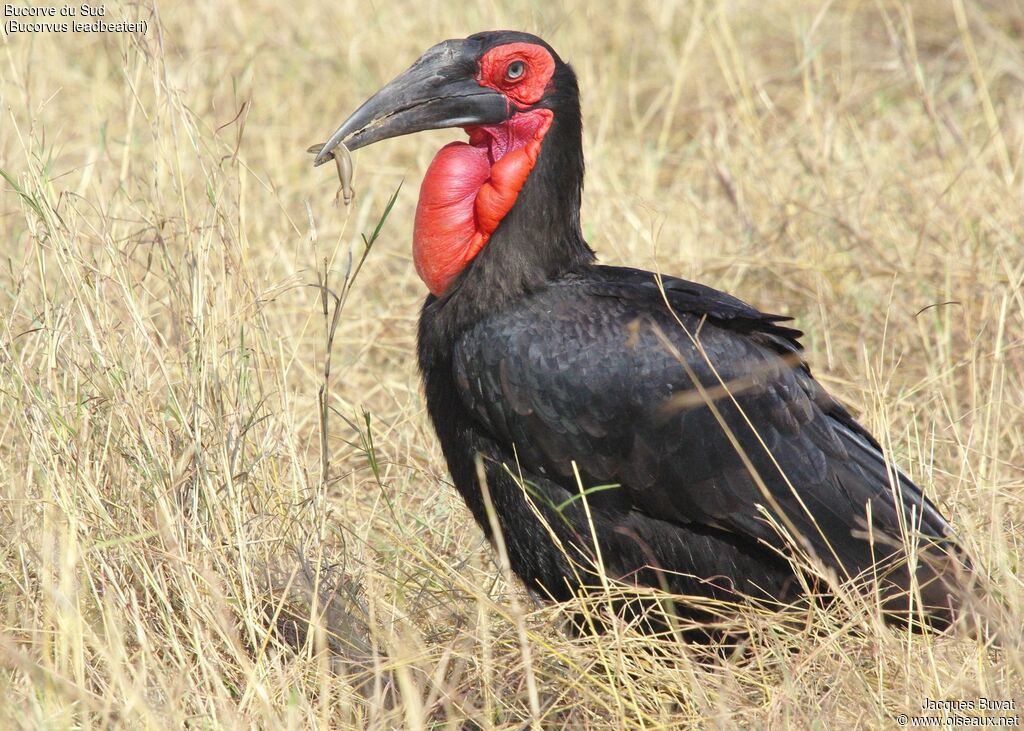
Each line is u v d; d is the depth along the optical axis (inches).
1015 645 358.9
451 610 425.7
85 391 436.1
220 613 374.9
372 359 619.2
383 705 373.4
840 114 791.7
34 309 459.8
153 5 465.1
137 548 401.4
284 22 915.4
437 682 359.3
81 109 768.3
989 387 540.4
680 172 782.5
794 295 651.5
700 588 407.8
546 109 414.9
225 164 539.2
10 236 607.8
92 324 436.1
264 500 445.1
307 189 738.2
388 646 394.3
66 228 441.4
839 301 630.5
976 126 778.2
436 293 426.9
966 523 404.2
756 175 724.7
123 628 382.3
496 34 421.7
